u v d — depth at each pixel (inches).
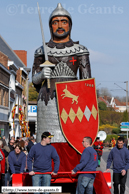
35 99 3159.5
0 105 1455.5
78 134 370.9
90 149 315.9
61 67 385.1
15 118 1883.6
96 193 328.5
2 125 1472.7
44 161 305.3
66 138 369.4
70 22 396.8
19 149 406.0
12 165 404.5
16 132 1934.1
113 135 2623.0
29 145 689.6
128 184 554.3
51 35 399.2
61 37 391.2
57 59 385.7
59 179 336.8
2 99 1517.0
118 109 5521.7
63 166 369.1
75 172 307.1
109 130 2952.8
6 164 476.1
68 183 358.3
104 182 306.7
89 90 380.2
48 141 307.7
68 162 369.4
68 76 384.8
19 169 409.1
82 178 309.1
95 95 382.3
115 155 374.6
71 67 386.9
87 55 392.5
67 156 370.6
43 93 387.2
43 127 382.6
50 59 386.3
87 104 376.8
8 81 1632.6
